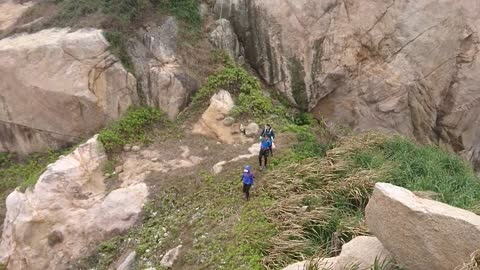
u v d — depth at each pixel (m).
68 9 15.14
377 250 7.51
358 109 15.87
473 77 15.96
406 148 12.26
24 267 10.98
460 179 10.92
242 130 13.38
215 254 8.80
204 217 10.01
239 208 9.99
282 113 14.67
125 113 13.75
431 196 9.30
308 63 15.60
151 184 11.56
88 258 10.48
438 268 6.54
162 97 14.01
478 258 6.00
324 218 9.05
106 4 14.86
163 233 10.09
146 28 14.71
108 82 13.77
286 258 8.16
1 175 14.16
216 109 13.66
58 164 11.87
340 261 7.55
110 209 11.02
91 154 12.35
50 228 11.12
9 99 14.22
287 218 9.16
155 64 14.22
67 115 14.00
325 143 13.13
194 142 13.20
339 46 15.61
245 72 14.95
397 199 6.90
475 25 15.80
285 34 15.59
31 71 13.85
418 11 15.42
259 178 10.95
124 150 12.92
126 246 10.31
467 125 16.47
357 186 9.91
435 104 16.11
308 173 10.56
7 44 14.33
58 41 13.75
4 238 11.68
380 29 15.57
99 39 13.73
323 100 15.92
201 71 14.80
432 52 15.64
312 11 15.52
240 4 16.12
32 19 15.62
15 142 14.56
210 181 11.20
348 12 15.61
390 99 15.76
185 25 15.41
